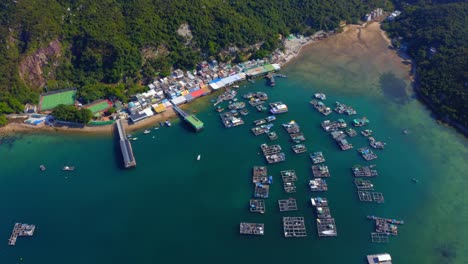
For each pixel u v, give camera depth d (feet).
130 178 543.80
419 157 581.94
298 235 463.83
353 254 446.60
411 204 507.71
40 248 452.76
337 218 486.38
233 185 532.73
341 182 534.78
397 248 454.81
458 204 509.76
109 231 471.62
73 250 450.71
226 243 458.50
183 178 543.39
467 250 454.81
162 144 601.62
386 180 541.34
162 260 440.04
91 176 547.08
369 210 497.87
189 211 496.64
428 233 472.85
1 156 577.02
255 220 484.33
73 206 502.38
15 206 501.97
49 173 550.77
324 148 593.42
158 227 476.54
